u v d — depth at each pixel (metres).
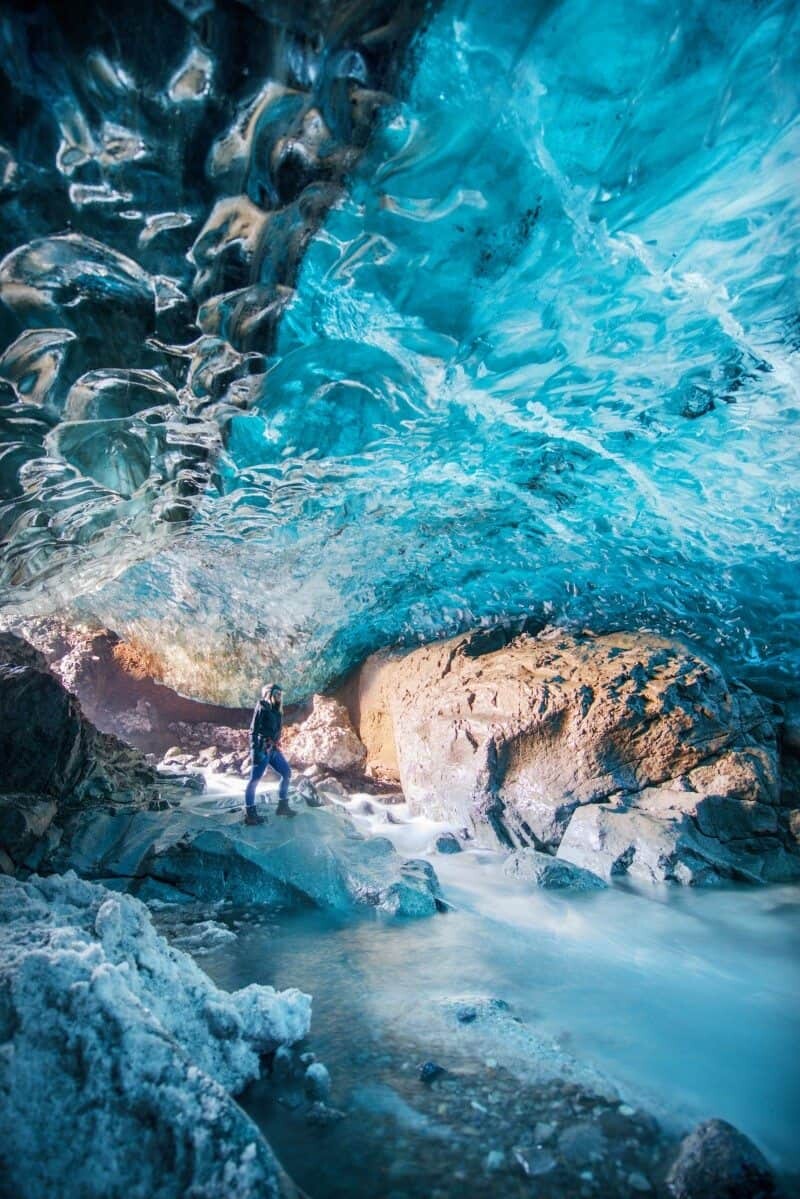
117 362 4.23
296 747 10.47
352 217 3.44
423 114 2.93
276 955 4.74
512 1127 2.91
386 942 4.98
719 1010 4.04
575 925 5.33
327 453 5.89
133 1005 2.79
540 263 3.82
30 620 12.09
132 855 6.20
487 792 7.48
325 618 10.44
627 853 6.39
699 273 4.02
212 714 11.92
